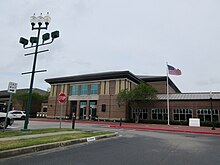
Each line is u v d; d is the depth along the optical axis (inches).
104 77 1729.8
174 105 1498.5
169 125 1267.2
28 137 425.7
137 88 1482.5
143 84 1521.9
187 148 402.9
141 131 813.9
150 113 1561.3
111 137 556.1
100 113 1678.2
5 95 2477.9
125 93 1493.6
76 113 1823.3
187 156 322.0
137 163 269.1
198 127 1120.2
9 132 494.0
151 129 936.3
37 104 2337.6
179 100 1488.7
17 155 297.0
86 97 1791.3
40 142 361.4
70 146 390.3
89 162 268.4
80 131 615.5
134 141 486.3
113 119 1603.1
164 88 2091.5
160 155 324.2
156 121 1446.9
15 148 306.8
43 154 310.7
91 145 409.4
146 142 473.1
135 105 1583.4
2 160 266.2
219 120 1342.3
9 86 487.8
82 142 442.6
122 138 542.0
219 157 321.1
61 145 384.2
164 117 1508.4
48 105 1980.8
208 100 1396.4
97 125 1119.6
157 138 564.7
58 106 1916.8
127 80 1684.3
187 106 1456.7
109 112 1638.8
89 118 1740.9
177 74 1393.9
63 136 458.0
